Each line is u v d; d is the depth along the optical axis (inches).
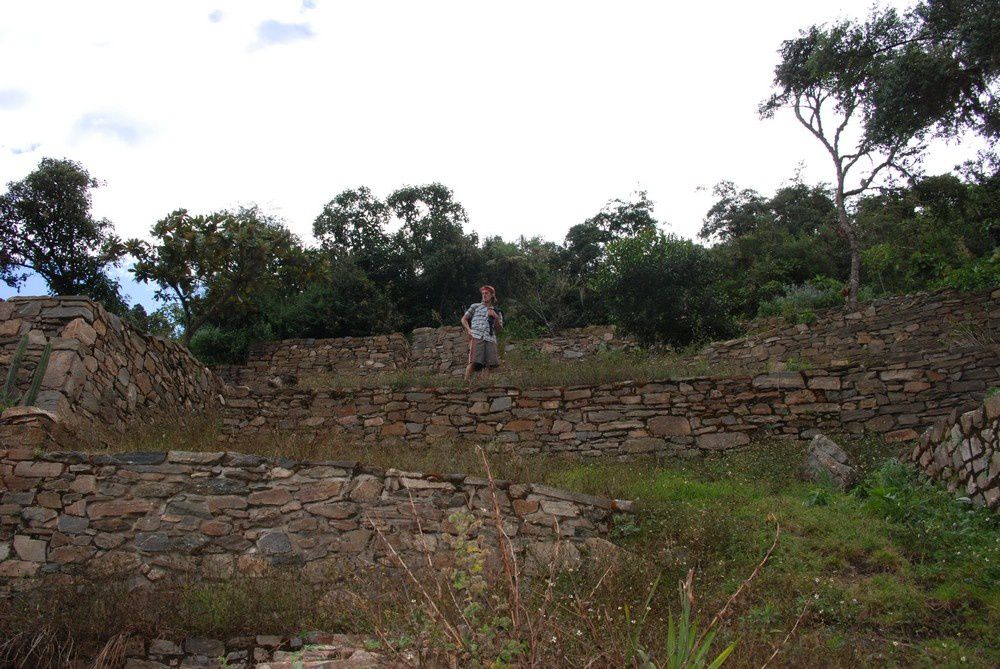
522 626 168.4
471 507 298.0
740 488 347.9
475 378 569.3
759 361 689.6
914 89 731.4
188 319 761.0
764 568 261.6
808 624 224.8
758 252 1045.2
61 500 294.8
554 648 169.9
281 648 226.4
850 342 660.7
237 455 305.3
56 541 286.8
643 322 771.4
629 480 361.4
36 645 213.6
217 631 231.3
